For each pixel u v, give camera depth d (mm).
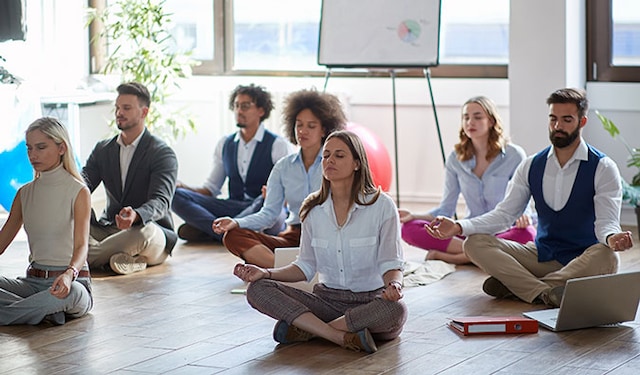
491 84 7469
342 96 7715
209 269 5504
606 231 4480
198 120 8109
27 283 4289
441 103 7605
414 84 7648
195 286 5062
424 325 4207
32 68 7289
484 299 4695
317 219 3949
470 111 5547
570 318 4035
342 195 3906
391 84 7695
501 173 5617
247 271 3918
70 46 7801
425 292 4855
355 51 6938
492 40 7555
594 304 4016
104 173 5621
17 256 5992
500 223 4750
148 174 5523
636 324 4164
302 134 5051
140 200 5551
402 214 5664
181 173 8195
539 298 4555
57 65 7594
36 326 4246
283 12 8023
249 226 5078
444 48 7648
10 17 6867
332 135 3885
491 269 4652
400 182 7797
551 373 3500
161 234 5551
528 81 6742
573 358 3680
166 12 8203
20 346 3939
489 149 5586
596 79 7062
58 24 7621
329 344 3908
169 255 5691
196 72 8188
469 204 5703
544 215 4715
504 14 7500
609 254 4500
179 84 8039
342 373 3533
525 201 4797
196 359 3736
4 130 6566
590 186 4578
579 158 4594
